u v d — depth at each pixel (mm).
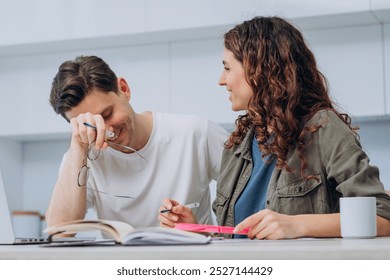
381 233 1611
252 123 2082
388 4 2939
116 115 2080
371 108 3107
